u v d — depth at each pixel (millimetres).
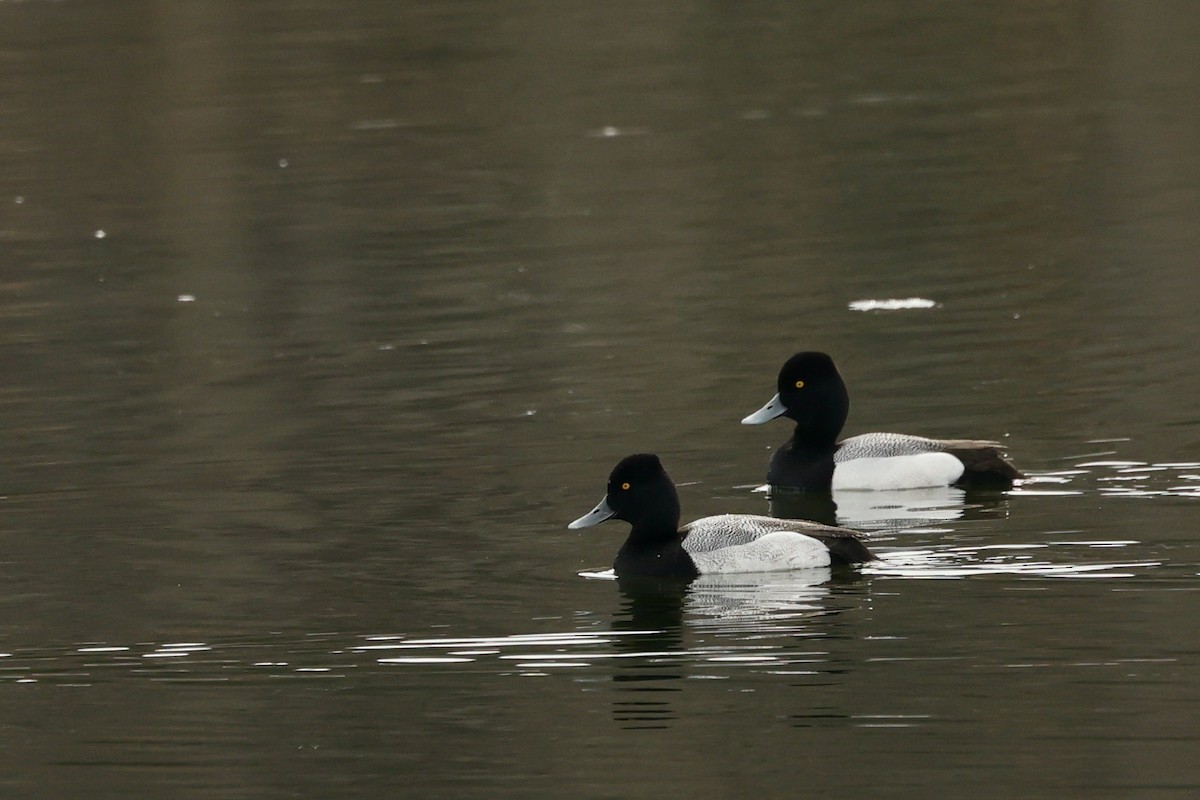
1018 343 19062
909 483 15000
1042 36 35375
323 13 38281
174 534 14359
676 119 30766
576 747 10250
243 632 12219
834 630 11773
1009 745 9992
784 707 10672
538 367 19109
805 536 13141
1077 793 9430
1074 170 26484
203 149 29922
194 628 12312
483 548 13836
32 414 18188
